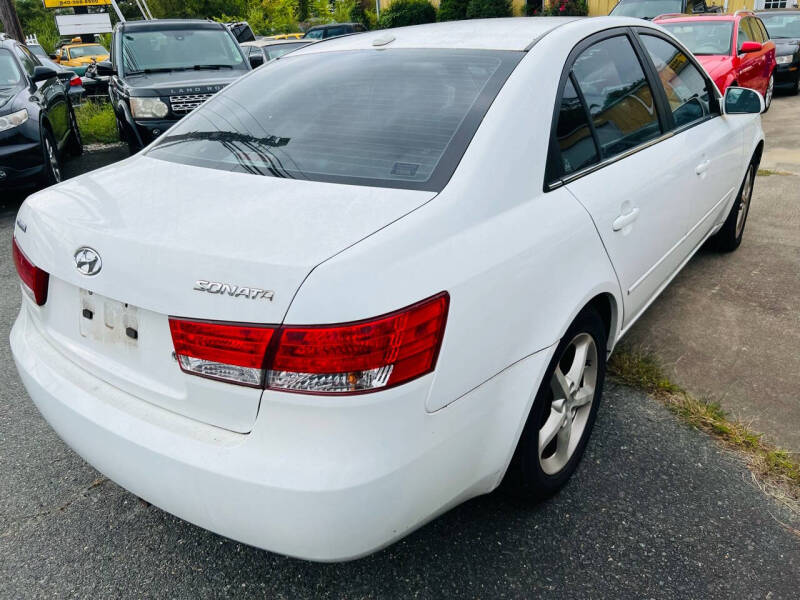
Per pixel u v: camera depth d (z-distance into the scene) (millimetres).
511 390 1921
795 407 2910
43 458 2723
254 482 1564
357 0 29953
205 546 2264
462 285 1701
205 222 1744
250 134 2285
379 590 2062
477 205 1854
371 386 1532
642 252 2730
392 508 1619
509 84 2133
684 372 3211
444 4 23969
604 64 2643
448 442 1728
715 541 2205
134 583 2121
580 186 2283
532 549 2191
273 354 1515
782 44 12781
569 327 2205
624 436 2740
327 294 1495
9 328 3910
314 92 2412
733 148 3900
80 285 1820
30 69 7465
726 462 2580
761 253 4668
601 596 2016
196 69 8039
